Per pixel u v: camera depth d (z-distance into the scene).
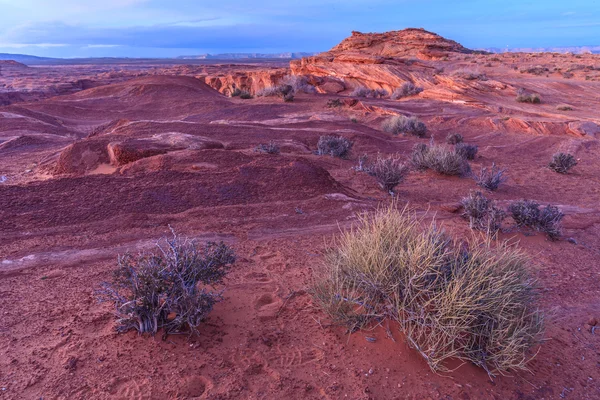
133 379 3.14
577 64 56.44
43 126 25.75
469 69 52.34
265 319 4.18
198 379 3.20
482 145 21.86
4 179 11.32
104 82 94.19
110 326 3.85
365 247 3.97
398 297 3.60
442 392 3.22
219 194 8.54
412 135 23.91
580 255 7.14
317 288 4.24
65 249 5.92
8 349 3.47
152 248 6.09
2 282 4.84
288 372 3.35
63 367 3.25
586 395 3.46
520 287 3.79
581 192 12.62
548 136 23.69
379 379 3.31
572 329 4.62
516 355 3.53
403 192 10.89
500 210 8.12
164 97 36.94
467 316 3.34
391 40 74.88
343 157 15.67
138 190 8.17
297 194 9.01
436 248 3.76
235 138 16.72
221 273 4.16
